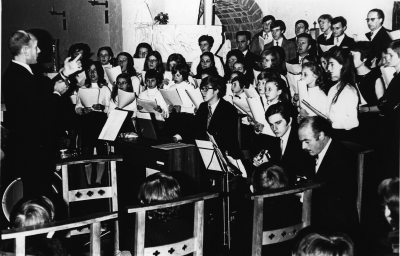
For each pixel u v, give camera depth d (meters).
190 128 6.42
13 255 2.96
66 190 4.05
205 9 6.59
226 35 6.97
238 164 4.37
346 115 5.38
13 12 8.27
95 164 6.63
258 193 3.45
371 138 5.21
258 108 6.02
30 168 4.95
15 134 4.95
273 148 5.89
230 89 6.43
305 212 3.70
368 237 4.70
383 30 5.14
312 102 5.61
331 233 2.76
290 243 4.30
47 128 5.05
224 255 4.37
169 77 6.68
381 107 5.13
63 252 3.32
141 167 6.20
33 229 2.87
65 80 6.82
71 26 8.02
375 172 5.11
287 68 5.92
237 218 4.85
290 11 5.97
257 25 6.42
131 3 7.21
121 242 4.48
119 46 7.46
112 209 4.20
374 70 5.18
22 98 4.91
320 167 5.23
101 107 6.92
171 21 7.07
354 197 4.88
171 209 3.38
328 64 5.46
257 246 3.46
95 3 7.64
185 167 4.90
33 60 5.09
